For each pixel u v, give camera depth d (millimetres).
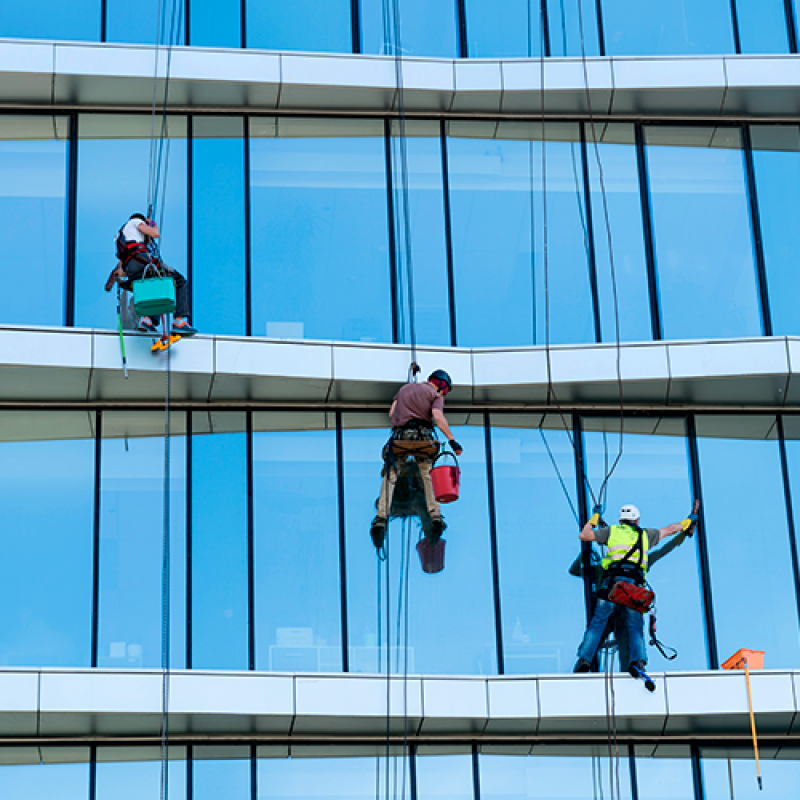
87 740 21203
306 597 21812
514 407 23516
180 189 23609
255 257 23344
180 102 23875
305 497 22469
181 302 21625
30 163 23375
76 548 21656
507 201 24312
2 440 22266
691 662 22141
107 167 23531
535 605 22172
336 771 21469
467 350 22641
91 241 23000
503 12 25266
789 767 22109
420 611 21938
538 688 20719
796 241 24641
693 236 24469
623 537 21328
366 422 23125
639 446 23516
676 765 21969
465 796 21516
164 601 21359
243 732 21188
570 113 24875
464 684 20734
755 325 24016
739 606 22516
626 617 21125
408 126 24625
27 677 19656
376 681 20594
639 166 24797
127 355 21328
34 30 23859
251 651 21359
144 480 22234
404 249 23766
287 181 23906
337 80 23703
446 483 21000
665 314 23906
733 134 25234
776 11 25781
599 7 25453
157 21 24250
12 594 21250
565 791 21672
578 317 23719
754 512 23203
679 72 24359
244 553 21953
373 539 22250
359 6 24938
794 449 23703
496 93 24125
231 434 22688
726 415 23875
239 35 24469
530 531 22688
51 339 21125
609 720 20703
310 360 22000
